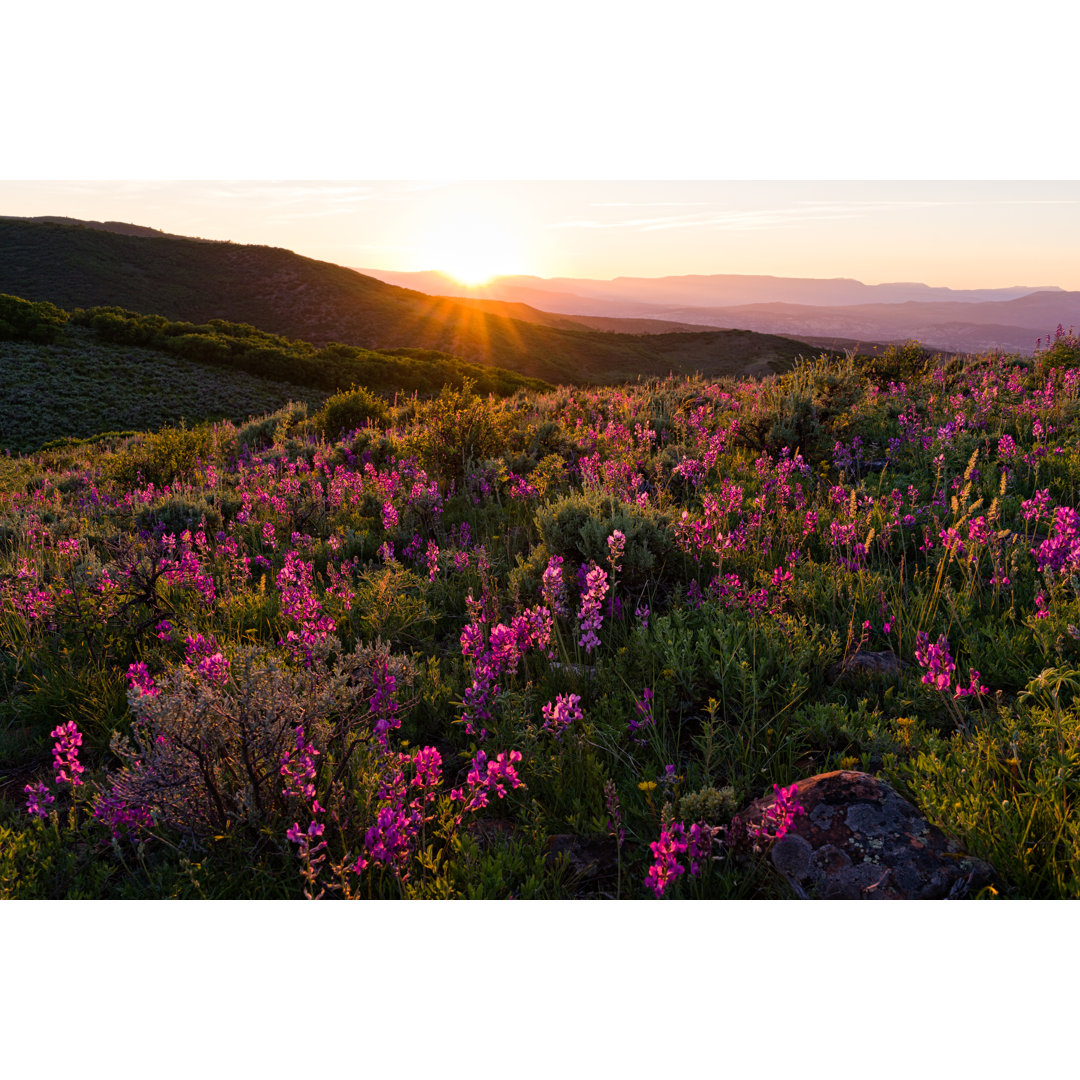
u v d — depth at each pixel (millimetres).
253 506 9180
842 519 5984
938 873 2596
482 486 9000
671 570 5707
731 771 3283
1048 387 10633
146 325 58375
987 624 4410
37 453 29078
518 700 3803
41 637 5121
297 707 3154
